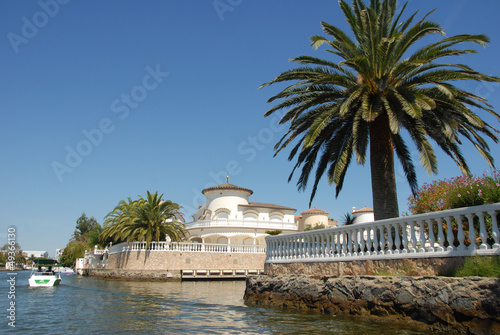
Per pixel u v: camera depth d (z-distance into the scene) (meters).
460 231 9.97
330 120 16.12
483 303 8.43
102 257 66.31
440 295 9.33
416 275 10.87
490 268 8.88
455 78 14.41
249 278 18.00
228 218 63.19
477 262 9.27
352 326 10.44
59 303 19.62
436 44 14.18
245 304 17.31
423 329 9.53
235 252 50.44
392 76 15.32
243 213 64.06
